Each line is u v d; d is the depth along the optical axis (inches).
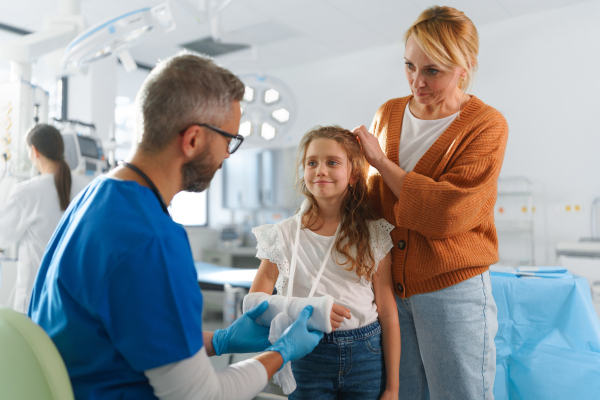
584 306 63.3
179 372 26.2
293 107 99.8
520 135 164.1
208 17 91.1
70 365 27.8
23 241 89.2
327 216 47.2
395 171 42.7
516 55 164.2
